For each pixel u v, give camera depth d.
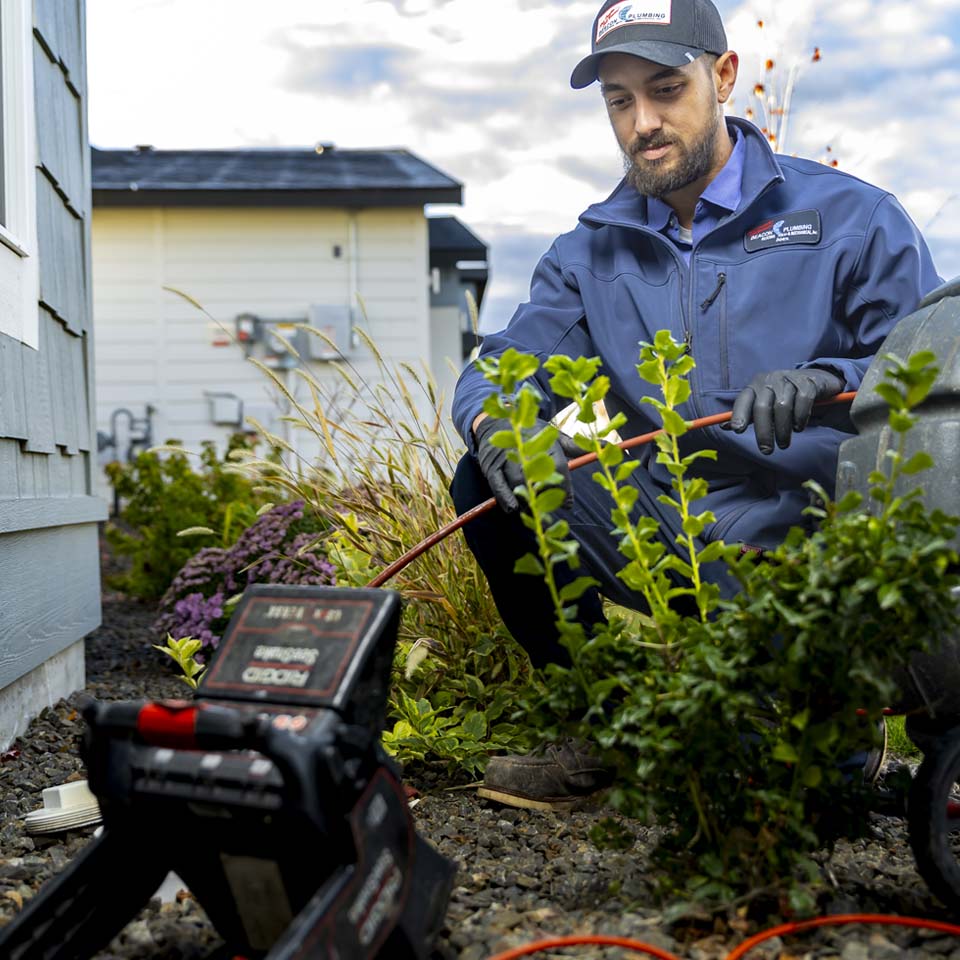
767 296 2.48
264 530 4.62
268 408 12.35
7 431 3.34
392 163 14.56
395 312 12.77
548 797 2.39
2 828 2.41
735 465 2.53
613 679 1.66
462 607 3.02
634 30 2.49
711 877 1.70
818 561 1.54
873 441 1.85
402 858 1.45
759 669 1.59
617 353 2.61
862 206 2.46
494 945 1.64
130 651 5.16
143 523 6.82
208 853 1.48
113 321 12.63
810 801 1.72
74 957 1.49
